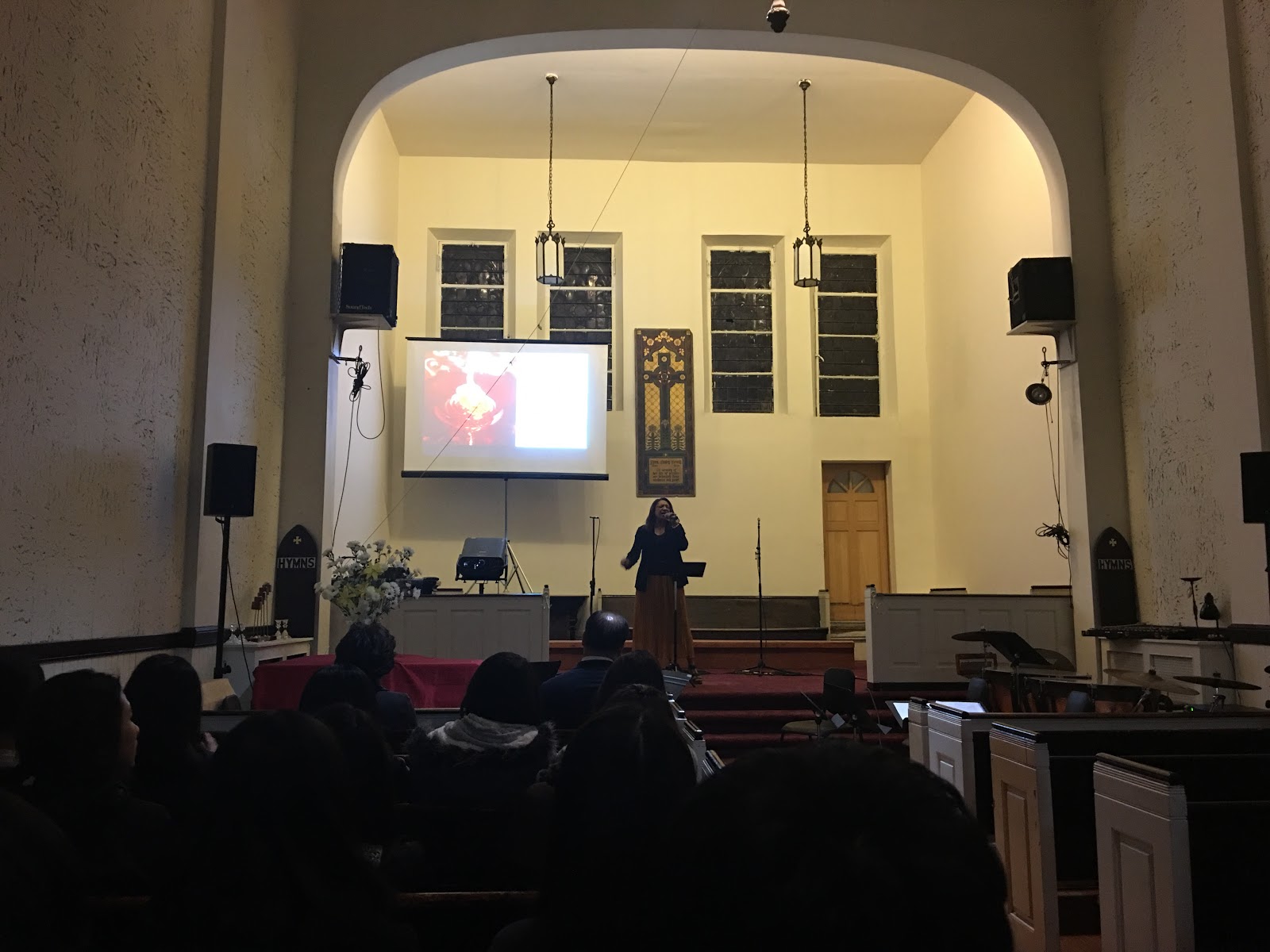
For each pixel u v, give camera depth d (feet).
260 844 4.25
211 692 16.01
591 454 36.52
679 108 35.60
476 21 25.07
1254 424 19.56
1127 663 23.26
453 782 8.48
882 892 1.88
